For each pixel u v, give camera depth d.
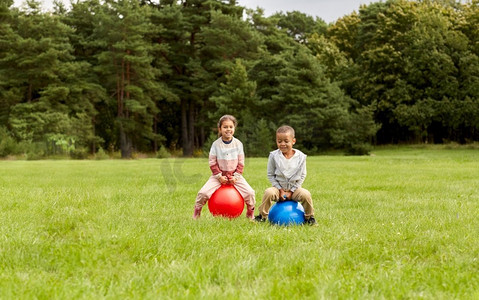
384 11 50.94
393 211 7.36
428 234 5.29
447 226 5.90
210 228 5.68
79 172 17.30
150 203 8.20
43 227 5.54
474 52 46.28
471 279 3.65
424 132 47.12
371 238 5.09
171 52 51.06
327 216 6.84
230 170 6.63
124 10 45.34
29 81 44.69
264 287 3.40
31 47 43.72
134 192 9.93
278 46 54.16
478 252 4.54
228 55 50.12
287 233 5.30
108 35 46.12
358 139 44.06
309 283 3.42
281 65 46.94
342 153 44.75
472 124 44.66
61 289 3.34
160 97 49.72
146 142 52.50
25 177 14.61
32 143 40.12
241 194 6.64
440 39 45.59
